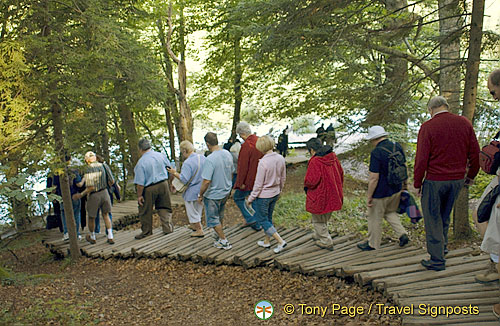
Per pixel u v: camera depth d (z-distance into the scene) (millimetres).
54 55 5945
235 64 15906
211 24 16484
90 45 6379
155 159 7555
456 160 4074
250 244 6516
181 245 7031
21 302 4555
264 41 8219
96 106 6973
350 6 8297
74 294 5160
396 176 4883
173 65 19828
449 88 7941
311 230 6867
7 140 5750
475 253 4812
